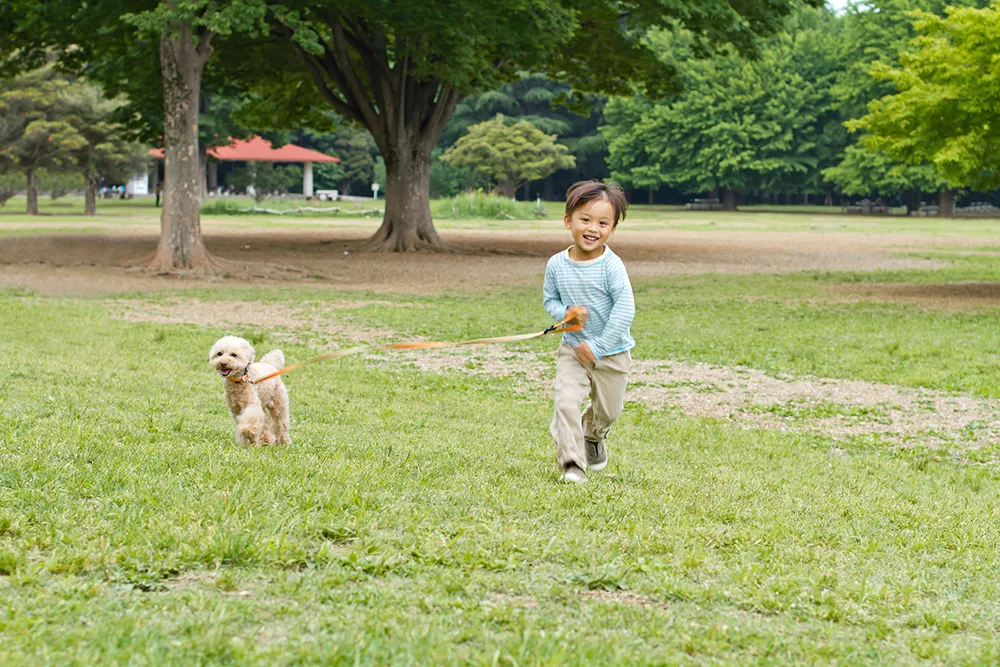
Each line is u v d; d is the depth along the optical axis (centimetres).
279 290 2191
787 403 1101
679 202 10919
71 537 429
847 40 8188
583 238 613
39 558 407
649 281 2486
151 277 2425
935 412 1064
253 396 691
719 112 8788
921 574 479
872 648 368
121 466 564
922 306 1980
